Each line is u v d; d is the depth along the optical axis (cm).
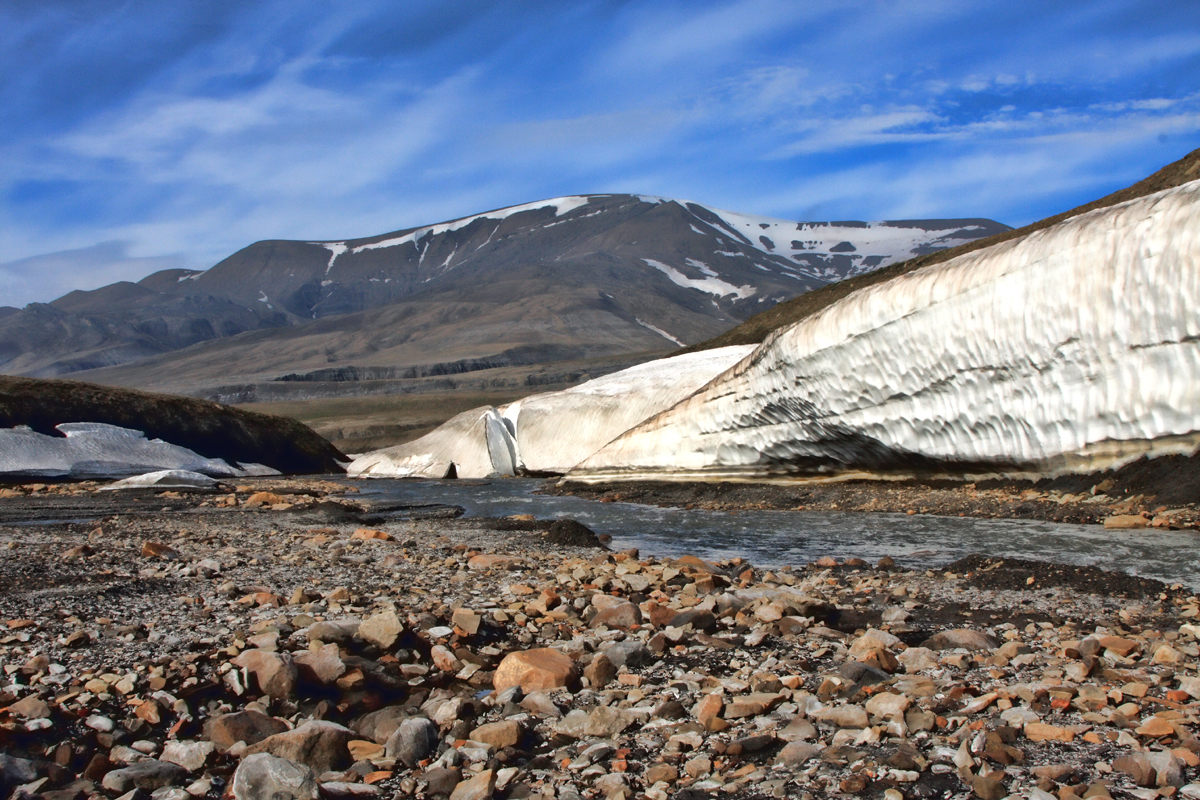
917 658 659
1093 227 1720
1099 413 1731
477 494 3353
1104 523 1476
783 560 1392
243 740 525
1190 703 534
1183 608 854
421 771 489
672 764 485
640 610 859
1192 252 1519
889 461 2355
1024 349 1836
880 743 494
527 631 805
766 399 2642
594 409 4159
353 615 823
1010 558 1135
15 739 516
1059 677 606
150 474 3688
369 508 2583
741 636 768
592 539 1602
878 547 1468
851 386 2292
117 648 696
